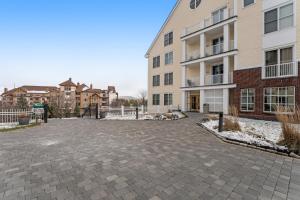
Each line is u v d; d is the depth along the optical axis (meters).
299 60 12.57
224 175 4.10
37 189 3.51
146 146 6.58
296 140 5.73
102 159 5.19
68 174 4.19
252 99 15.20
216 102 18.75
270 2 14.16
